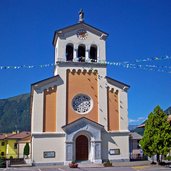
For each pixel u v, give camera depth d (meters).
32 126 49.22
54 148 48.34
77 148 49.75
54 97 50.22
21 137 105.31
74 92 51.19
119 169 40.66
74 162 46.72
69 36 53.06
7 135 111.19
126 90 52.94
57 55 52.00
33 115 48.84
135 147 89.69
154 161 50.97
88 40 53.56
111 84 52.59
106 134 50.75
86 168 43.25
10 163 49.59
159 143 45.41
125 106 52.41
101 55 53.31
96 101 51.66
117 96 52.59
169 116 55.44
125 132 51.47
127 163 48.59
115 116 51.84
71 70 51.75
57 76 50.75
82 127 49.47
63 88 50.81
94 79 52.31
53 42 57.00
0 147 105.06
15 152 103.88
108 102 52.06
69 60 52.59
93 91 51.91
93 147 49.31
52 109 49.72
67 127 48.97
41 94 49.62
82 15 54.28
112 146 50.59
